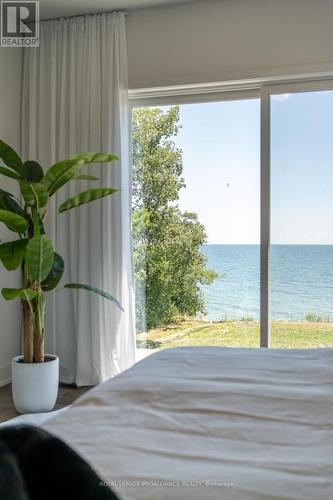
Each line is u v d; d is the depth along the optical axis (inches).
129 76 137.8
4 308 141.7
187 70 132.6
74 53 139.9
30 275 109.0
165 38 134.2
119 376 61.7
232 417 47.0
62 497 27.2
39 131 144.6
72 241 139.4
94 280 137.2
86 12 137.9
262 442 41.6
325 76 125.0
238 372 61.5
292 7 123.9
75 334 140.7
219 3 129.5
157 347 142.6
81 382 137.5
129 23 137.3
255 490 32.9
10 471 26.9
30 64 144.9
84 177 120.3
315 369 62.2
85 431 43.5
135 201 143.6
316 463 37.5
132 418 46.9
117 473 35.2
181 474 35.1
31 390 112.7
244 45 127.8
